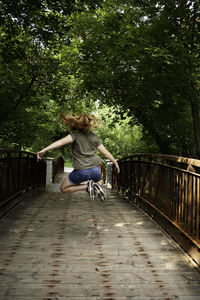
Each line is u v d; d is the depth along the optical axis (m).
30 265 3.56
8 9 9.59
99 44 10.23
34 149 23.08
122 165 10.25
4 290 2.91
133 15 10.26
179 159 4.52
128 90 10.17
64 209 7.09
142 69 8.67
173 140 12.09
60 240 4.59
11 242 4.45
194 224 3.85
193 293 2.91
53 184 16.61
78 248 4.22
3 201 5.98
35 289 2.94
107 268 3.50
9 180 6.58
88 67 11.26
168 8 8.25
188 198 4.07
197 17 8.35
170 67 8.15
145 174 6.98
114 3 11.38
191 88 8.88
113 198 9.25
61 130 22.22
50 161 16.92
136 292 2.91
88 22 11.21
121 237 4.80
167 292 2.92
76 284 3.07
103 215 6.45
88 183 3.77
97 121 3.81
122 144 21.56
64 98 15.09
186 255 3.91
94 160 3.83
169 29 8.48
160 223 5.51
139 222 5.83
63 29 10.69
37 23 10.55
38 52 12.85
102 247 4.28
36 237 4.73
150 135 12.76
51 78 13.81
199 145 9.41
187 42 8.15
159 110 9.92
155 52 7.79
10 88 11.53
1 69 12.48
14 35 11.00
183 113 10.48
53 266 3.54
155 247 4.31
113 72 10.33
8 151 6.11
